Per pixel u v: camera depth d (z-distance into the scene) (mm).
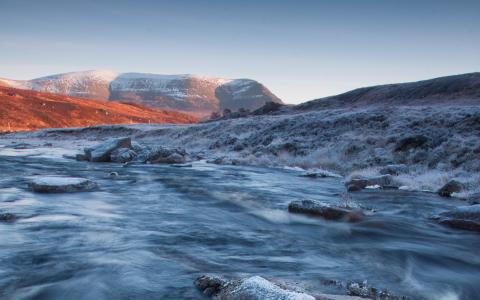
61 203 14125
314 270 7727
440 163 25953
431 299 6562
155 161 33562
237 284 5926
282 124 51250
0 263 7617
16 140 88062
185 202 15312
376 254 8992
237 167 31516
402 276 7598
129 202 14945
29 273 7129
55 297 6164
